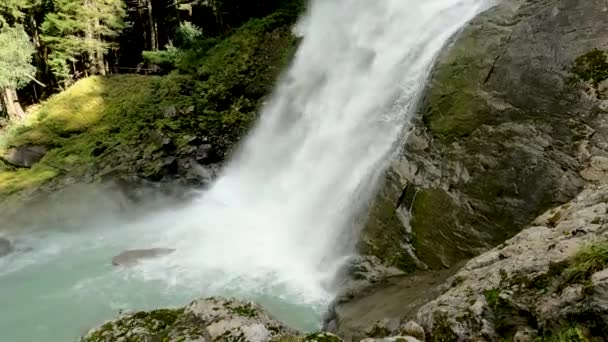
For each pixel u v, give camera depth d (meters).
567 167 6.91
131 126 17.78
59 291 9.84
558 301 3.55
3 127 22.64
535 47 8.24
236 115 17.84
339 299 7.90
